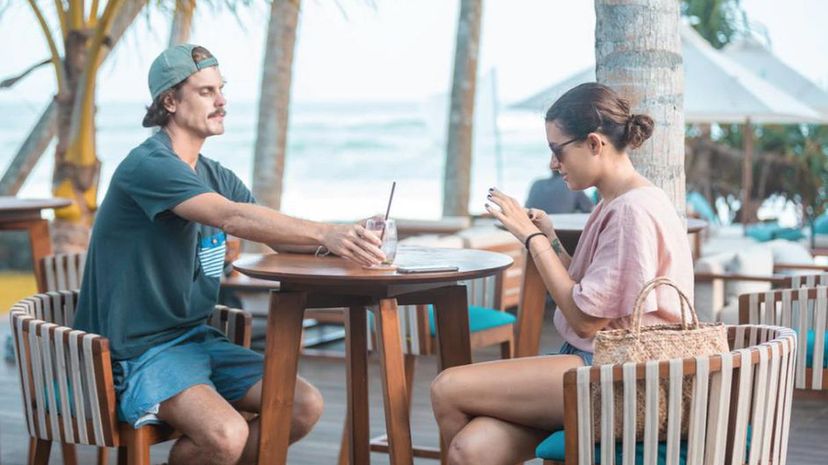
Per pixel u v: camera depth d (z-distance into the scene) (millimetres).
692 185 15766
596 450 2453
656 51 3750
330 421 5301
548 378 2729
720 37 15570
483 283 4844
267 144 9562
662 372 2354
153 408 3043
